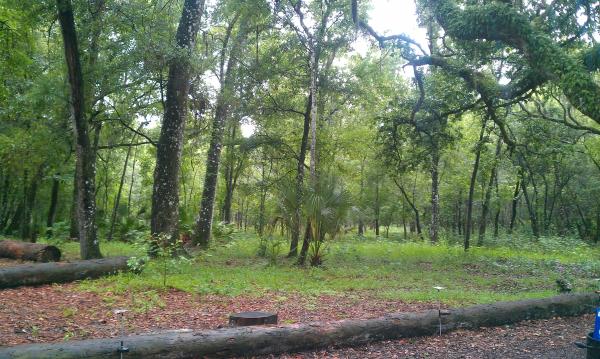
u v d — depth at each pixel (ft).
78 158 41.39
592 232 121.08
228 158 78.59
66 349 15.94
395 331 21.50
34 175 63.36
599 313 17.92
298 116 61.77
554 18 40.37
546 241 77.00
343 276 40.81
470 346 21.03
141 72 46.65
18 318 23.56
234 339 18.33
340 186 47.34
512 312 24.73
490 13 35.42
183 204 95.04
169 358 17.19
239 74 56.29
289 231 50.57
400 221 150.92
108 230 78.95
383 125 59.26
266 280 36.42
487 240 88.69
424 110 56.49
